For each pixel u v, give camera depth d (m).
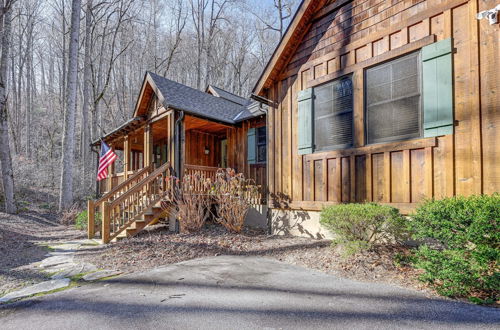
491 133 3.94
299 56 6.88
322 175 6.18
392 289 3.48
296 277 4.07
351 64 5.75
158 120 9.62
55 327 2.68
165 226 8.58
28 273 4.44
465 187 4.12
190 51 30.05
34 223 10.56
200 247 5.90
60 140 25.75
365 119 5.49
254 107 9.08
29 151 23.72
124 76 27.44
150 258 5.21
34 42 28.58
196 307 3.07
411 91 4.85
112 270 4.54
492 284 2.97
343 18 5.99
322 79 6.25
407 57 4.93
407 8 4.93
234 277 4.11
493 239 3.07
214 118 9.36
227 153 10.86
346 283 3.76
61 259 5.28
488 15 3.94
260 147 9.51
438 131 4.42
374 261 4.30
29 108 24.97
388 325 2.60
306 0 6.44
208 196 8.09
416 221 3.65
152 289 3.65
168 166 8.32
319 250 5.32
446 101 4.34
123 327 2.65
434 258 3.36
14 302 3.29
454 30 4.35
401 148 4.86
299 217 6.71
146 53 27.38
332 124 6.11
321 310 2.95
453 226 3.24
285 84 7.17
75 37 13.16
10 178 11.46
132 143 13.95
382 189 5.14
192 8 27.97
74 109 13.10
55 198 15.94
